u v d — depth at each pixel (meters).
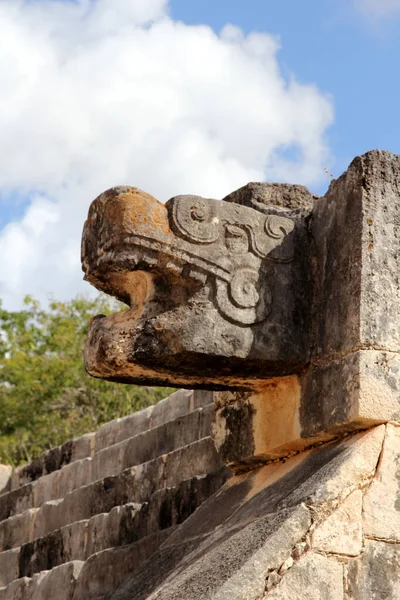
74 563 6.83
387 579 4.03
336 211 4.72
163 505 6.62
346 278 4.55
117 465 8.32
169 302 4.62
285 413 4.81
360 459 4.20
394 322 4.44
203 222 4.62
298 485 4.36
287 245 4.79
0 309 21.98
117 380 4.86
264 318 4.65
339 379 4.46
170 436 7.67
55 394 18.94
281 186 5.30
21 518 8.91
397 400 4.33
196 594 3.88
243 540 4.13
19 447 18.88
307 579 3.92
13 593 7.40
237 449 5.13
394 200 4.61
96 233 4.70
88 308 21.00
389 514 4.13
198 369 4.69
